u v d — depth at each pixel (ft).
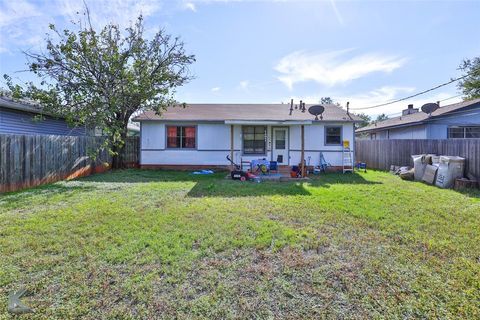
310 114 43.42
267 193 22.39
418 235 12.53
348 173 38.75
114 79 36.24
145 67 38.63
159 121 41.29
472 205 18.19
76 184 26.71
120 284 8.38
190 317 7.02
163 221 14.35
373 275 8.98
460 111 43.06
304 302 7.63
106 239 11.86
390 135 59.31
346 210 16.76
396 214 15.92
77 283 8.43
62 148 29.43
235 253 10.59
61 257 10.14
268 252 10.71
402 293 8.00
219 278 8.79
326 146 41.14
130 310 7.24
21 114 34.24
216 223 14.10
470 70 75.41
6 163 22.00
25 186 24.06
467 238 12.17
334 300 7.72
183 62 41.63
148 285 8.32
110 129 34.50
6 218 14.87
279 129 41.60
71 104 34.78
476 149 25.32
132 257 10.11
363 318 6.98
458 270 9.29
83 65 35.22
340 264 9.73
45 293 7.94
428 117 44.19
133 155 44.34
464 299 7.69
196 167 42.06
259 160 36.88
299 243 11.60
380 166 44.88
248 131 41.68
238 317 7.03
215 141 41.96
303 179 31.58
